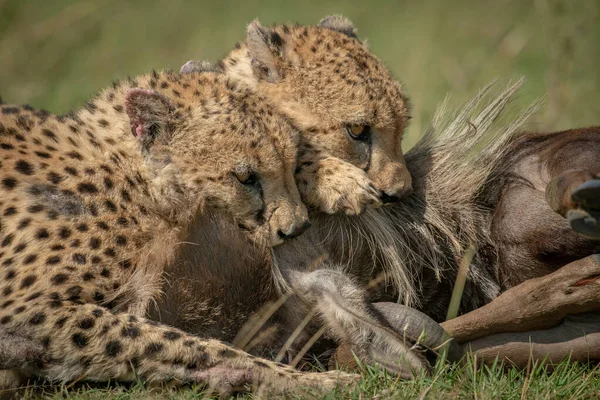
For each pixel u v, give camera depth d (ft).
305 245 30.83
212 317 29.19
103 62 68.13
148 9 77.56
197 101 30.53
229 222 29.73
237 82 32.04
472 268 30.96
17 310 26.84
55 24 72.54
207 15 77.77
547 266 28.89
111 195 28.84
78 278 27.48
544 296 27.12
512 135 32.37
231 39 70.85
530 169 30.12
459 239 31.50
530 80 56.24
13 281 27.37
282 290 29.40
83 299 27.45
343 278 28.84
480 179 31.37
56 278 27.27
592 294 26.73
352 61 34.96
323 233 31.60
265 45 35.73
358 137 34.01
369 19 77.46
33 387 27.22
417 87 56.85
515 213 29.35
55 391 26.76
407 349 27.45
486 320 27.55
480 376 26.78
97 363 26.68
